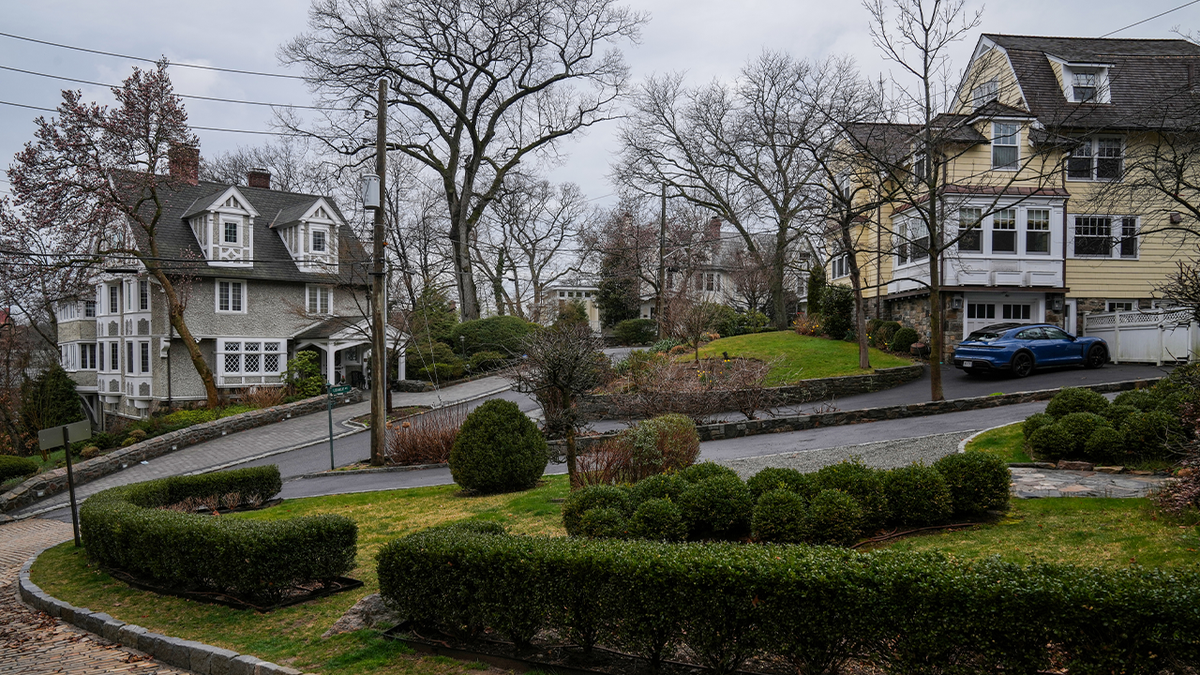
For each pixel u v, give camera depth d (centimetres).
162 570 806
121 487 1181
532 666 503
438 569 555
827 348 2645
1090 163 2456
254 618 677
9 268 2455
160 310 3067
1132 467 930
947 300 2406
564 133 3894
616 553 497
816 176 2752
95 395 3875
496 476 1217
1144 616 348
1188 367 1090
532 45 3603
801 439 1522
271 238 3422
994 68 2686
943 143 1942
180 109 2553
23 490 1812
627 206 4388
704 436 1670
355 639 582
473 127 3731
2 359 3875
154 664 612
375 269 1736
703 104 3309
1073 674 361
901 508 738
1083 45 2714
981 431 1294
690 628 458
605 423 2016
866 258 2902
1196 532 612
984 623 378
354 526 769
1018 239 2389
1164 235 2462
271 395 2852
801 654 428
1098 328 2398
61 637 713
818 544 661
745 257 4612
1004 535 684
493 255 5144
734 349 2778
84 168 2392
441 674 502
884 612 403
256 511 1242
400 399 2878
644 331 4603
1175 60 2528
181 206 3322
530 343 1195
